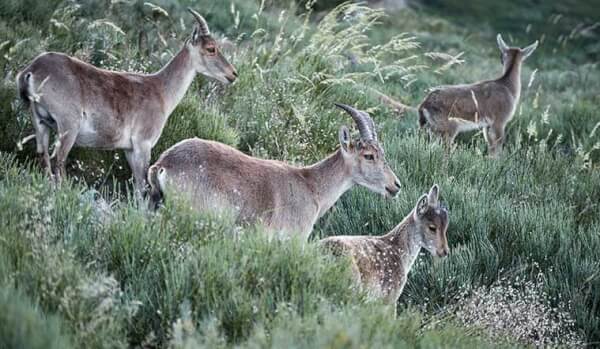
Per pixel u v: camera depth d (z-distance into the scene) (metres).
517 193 17.38
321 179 12.99
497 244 14.93
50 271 9.41
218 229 11.20
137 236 10.76
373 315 9.77
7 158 13.27
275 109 18.22
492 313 12.47
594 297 13.97
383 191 13.29
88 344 8.68
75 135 13.41
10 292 8.69
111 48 19.16
